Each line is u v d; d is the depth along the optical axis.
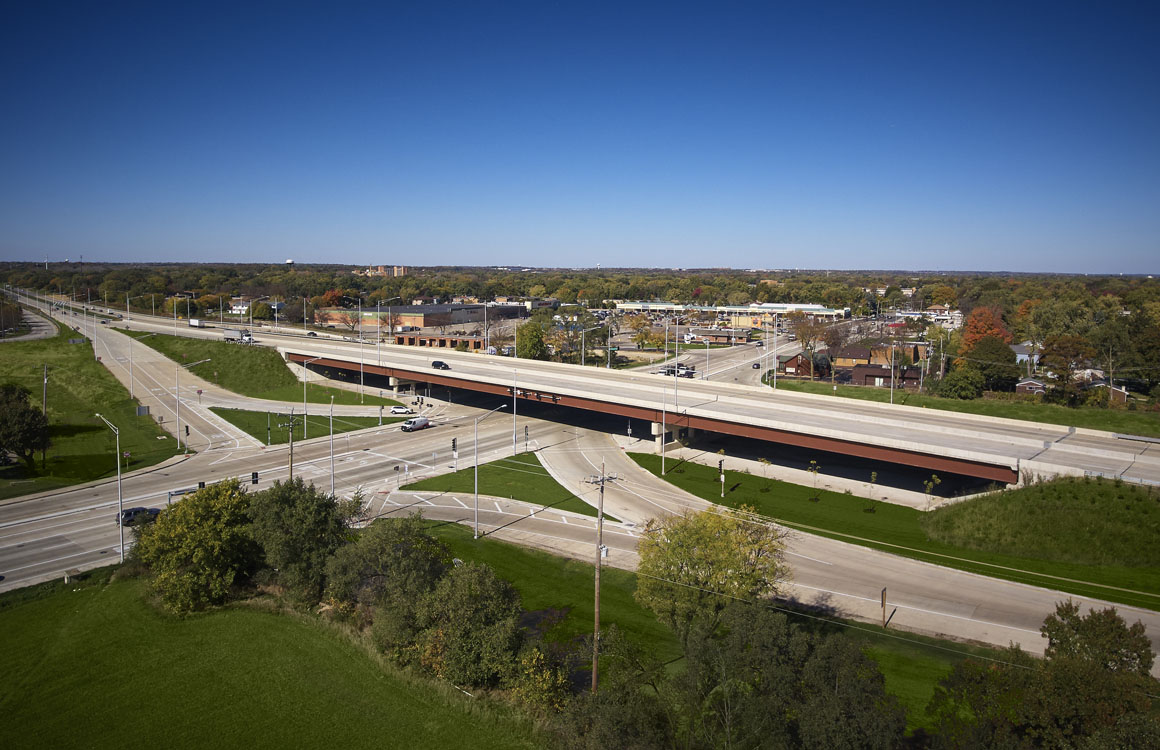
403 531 40.47
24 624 40.50
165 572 42.09
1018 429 67.62
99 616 41.47
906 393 108.94
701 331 197.88
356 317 192.62
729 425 71.88
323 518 43.62
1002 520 52.72
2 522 56.28
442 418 97.25
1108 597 43.00
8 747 30.25
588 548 52.28
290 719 32.22
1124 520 48.97
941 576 46.84
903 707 25.28
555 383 92.38
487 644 33.91
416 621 36.59
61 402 102.88
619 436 87.12
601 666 36.03
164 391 110.50
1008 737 22.53
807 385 118.44
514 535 54.78
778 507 61.09
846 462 75.38
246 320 198.38
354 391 113.25
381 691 34.31
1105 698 22.36
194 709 32.94
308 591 42.16
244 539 44.03
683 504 62.28
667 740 26.09
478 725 31.78
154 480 67.94
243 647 38.19
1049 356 100.62
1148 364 109.12
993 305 183.12
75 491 64.50
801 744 23.22
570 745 27.91
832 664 24.70
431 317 185.88
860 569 48.09
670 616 36.38
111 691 34.34
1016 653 28.23
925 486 66.56
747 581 34.88
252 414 97.69
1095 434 65.19
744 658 26.31
